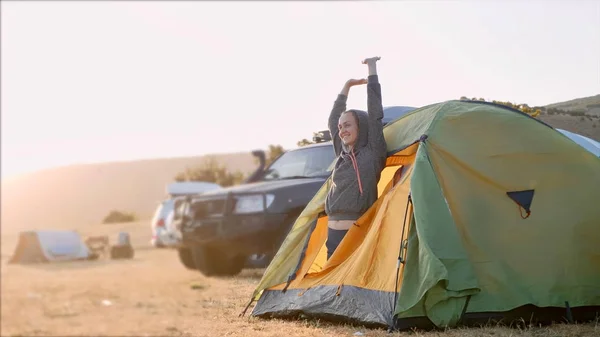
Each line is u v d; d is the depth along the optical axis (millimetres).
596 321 5977
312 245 7340
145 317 8359
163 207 23453
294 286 7020
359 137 7090
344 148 7254
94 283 12305
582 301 6129
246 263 12484
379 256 6332
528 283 6074
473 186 6340
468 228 6176
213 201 11133
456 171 6371
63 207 74688
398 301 5809
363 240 6773
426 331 5809
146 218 57719
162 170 91438
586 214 6371
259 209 10453
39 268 17906
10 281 13070
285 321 6734
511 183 6359
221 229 10727
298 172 11312
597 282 6250
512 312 5945
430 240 5891
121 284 11742
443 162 6387
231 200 10766
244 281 10367
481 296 5949
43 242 21656
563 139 6578
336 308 6363
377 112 7059
